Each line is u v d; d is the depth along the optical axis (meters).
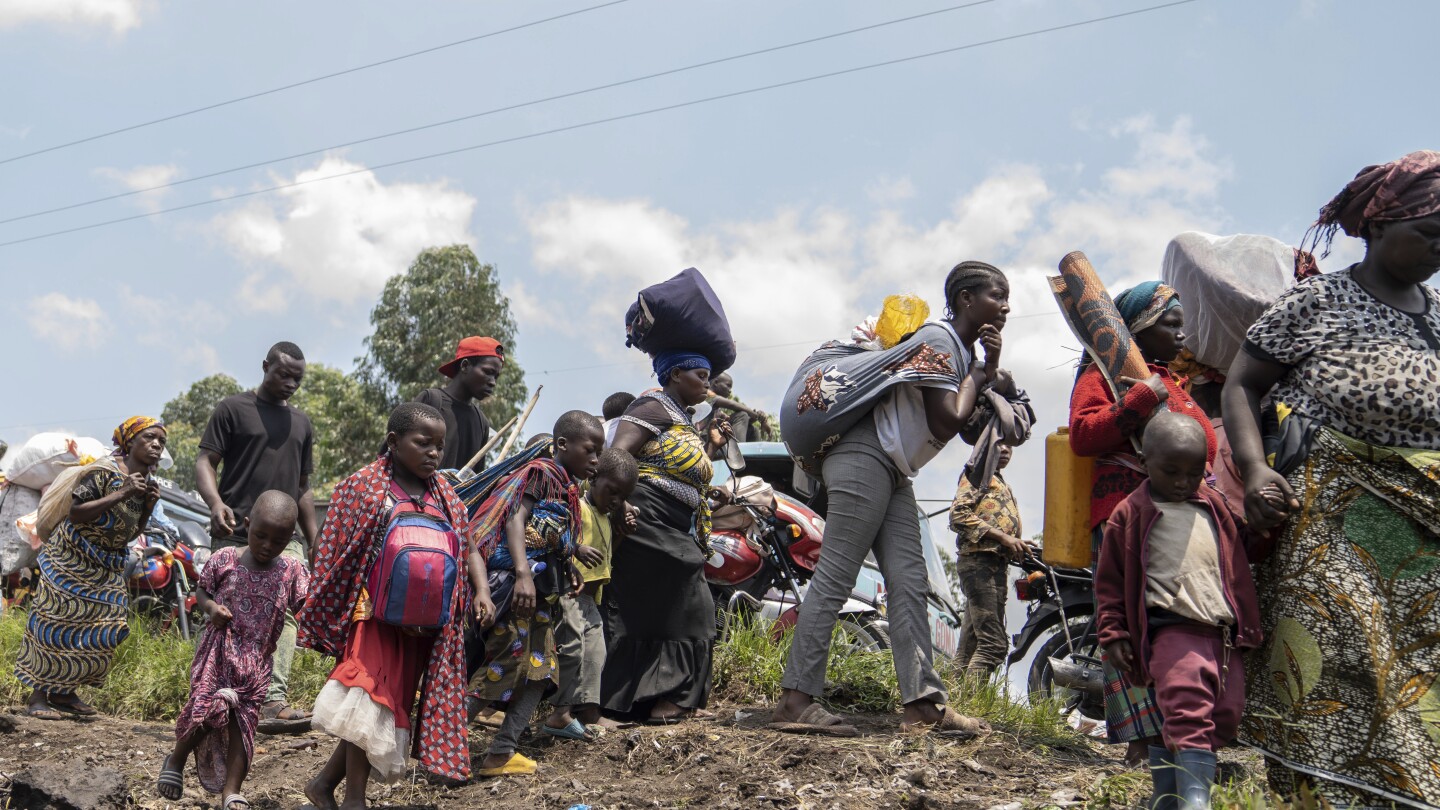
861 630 7.43
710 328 6.22
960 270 5.64
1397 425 3.81
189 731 4.73
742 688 6.58
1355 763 3.65
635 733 5.59
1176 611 3.79
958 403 5.43
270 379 6.90
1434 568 3.70
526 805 4.77
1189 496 3.89
